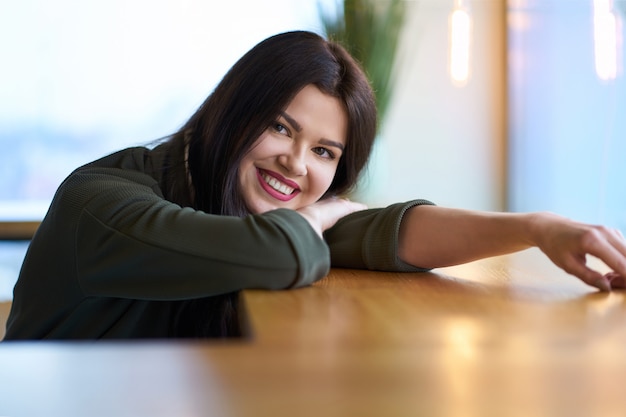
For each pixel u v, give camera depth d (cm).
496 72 452
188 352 55
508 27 447
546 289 103
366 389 46
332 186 154
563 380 49
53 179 430
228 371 50
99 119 430
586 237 104
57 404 43
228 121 136
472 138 453
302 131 136
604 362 55
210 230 102
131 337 123
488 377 50
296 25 434
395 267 128
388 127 447
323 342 61
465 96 452
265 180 140
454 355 57
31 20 420
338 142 140
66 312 122
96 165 137
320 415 41
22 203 428
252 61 136
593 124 365
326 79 135
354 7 392
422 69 449
